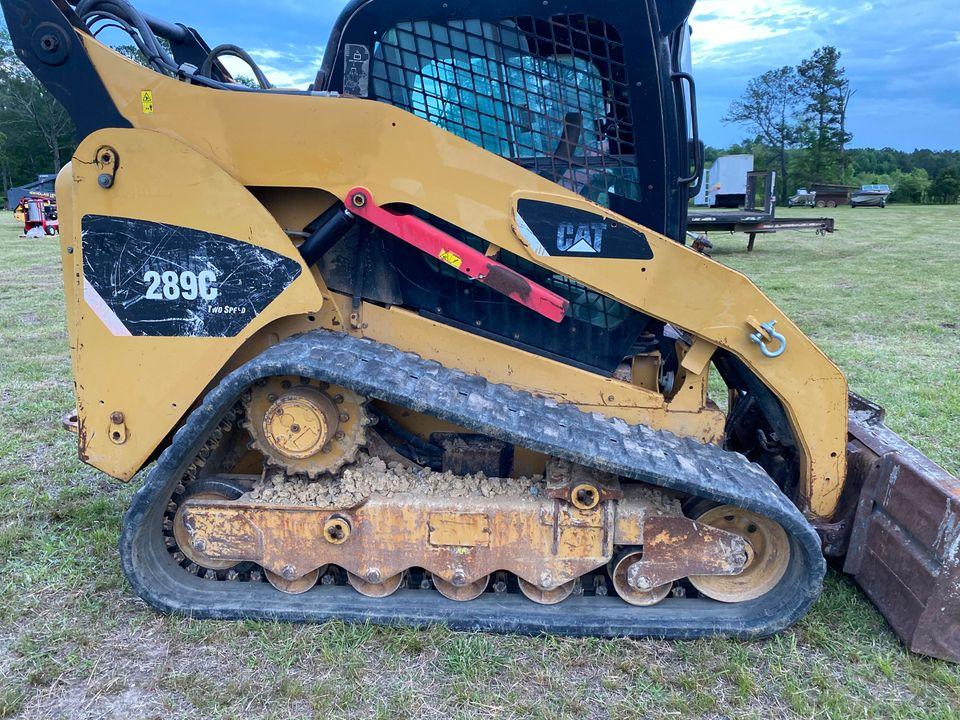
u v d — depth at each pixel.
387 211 2.62
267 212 2.58
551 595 2.76
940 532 2.53
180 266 2.62
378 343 2.83
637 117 2.71
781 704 2.38
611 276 2.66
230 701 2.34
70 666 2.48
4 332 7.40
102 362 2.70
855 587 3.02
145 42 2.79
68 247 2.71
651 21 2.62
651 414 2.90
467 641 2.61
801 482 2.91
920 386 5.74
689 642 2.65
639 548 2.70
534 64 2.71
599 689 2.43
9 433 4.57
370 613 2.68
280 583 2.80
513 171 2.60
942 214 31.94
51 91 2.54
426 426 3.01
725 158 21.36
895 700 2.40
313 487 2.71
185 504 2.69
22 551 3.21
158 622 2.70
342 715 2.28
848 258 14.95
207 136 2.56
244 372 2.38
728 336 2.70
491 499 2.66
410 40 2.70
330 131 2.55
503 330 2.93
